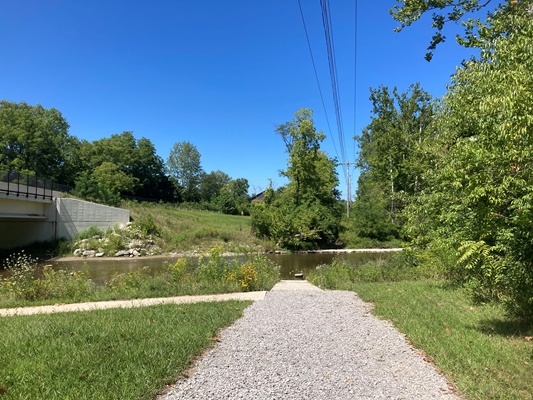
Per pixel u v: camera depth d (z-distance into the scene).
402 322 7.13
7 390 3.84
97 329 6.39
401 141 31.59
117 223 37.97
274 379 4.41
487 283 8.52
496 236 5.84
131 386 3.98
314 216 42.56
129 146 85.94
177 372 4.49
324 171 52.25
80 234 35.38
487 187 4.81
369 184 47.09
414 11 13.52
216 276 13.22
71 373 4.30
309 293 11.56
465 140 5.78
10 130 59.94
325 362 5.04
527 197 4.48
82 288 12.16
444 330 6.50
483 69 6.61
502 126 4.27
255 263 15.78
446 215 7.60
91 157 78.00
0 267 25.05
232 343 5.87
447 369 4.75
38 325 6.90
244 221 53.50
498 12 11.77
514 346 5.54
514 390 4.10
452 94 8.72
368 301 9.80
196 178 111.44
